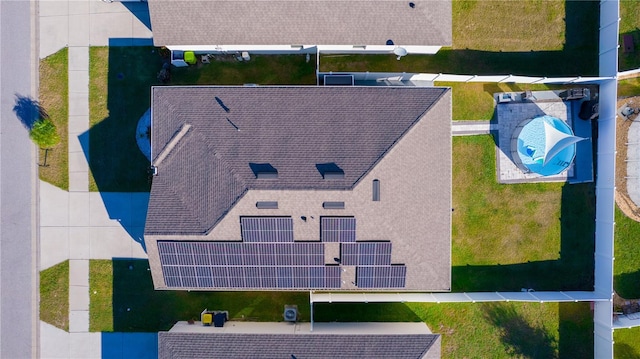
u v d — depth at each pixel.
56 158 32.94
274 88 28.27
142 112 32.84
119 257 32.94
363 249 27.95
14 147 33.06
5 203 33.00
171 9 29.31
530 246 32.38
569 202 32.31
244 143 27.66
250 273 28.92
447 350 32.53
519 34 32.44
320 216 27.42
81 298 32.97
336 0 29.03
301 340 29.50
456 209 32.44
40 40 32.94
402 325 31.66
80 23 32.84
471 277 32.47
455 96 32.34
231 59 32.50
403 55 31.31
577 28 32.25
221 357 29.41
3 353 32.91
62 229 32.97
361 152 27.25
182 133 28.09
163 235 27.86
